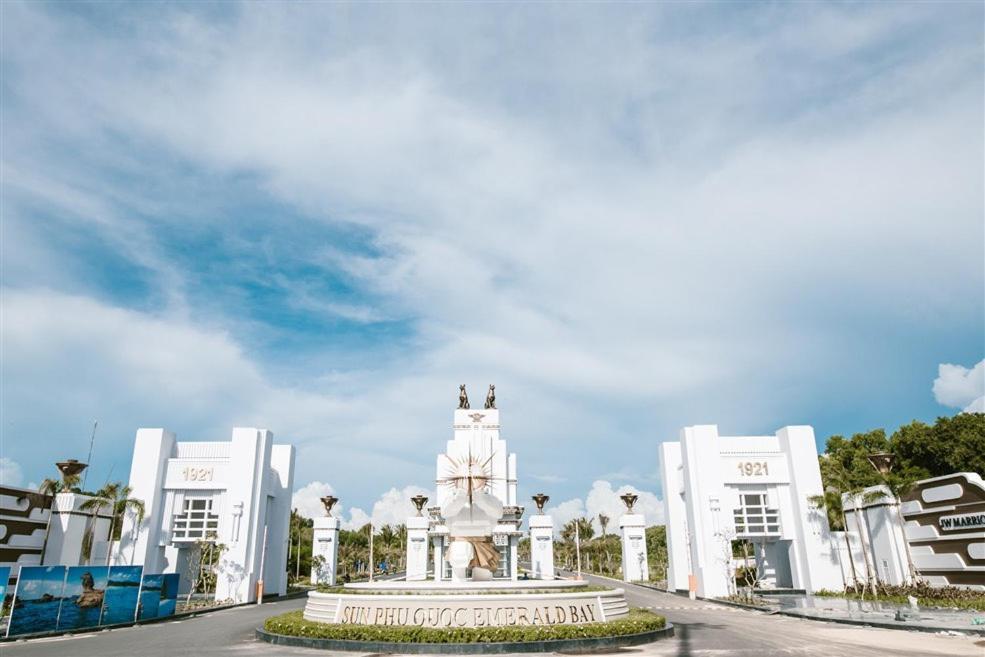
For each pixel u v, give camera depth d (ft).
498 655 67.97
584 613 78.28
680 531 174.40
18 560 125.18
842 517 145.38
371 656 67.46
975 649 63.93
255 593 153.17
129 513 154.71
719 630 84.94
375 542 326.24
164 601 109.19
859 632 80.07
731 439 164.14
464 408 208.44
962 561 121.90
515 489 203.82
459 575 92.99
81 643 78.79
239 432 160.04
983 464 156.97
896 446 180.45
